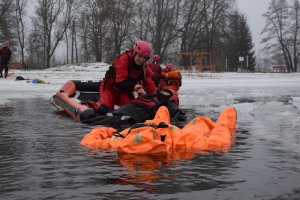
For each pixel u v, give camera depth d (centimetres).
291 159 411
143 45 764
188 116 805
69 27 6225
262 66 8850
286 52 7281
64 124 686
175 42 6500
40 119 760
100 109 757
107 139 494
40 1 5950
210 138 496
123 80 766
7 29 5644
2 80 2359
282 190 309
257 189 310
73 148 470
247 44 7875
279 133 578
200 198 290
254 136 552
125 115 688
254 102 1133
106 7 5741
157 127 494
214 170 366
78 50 7006
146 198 290
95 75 3406
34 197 295
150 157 419
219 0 6325
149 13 6097
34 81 2211
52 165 389
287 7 7100
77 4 6062
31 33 6178
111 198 291
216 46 6994
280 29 7119
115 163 393
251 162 396
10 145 492
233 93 1591
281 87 2102
